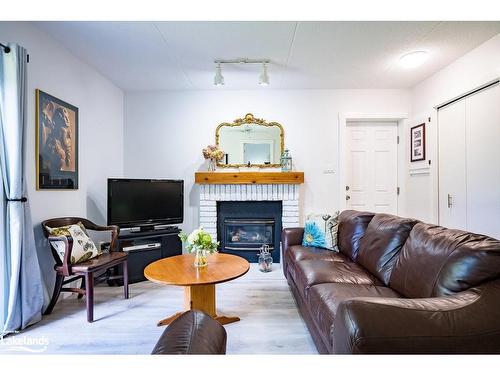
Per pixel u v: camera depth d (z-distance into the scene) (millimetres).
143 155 3998
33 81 2336
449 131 3174
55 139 2586
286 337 1948
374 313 919
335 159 3986
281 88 3920
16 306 2002
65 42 2625
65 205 2762
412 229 1796
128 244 3158
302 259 2467
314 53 2852
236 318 2188
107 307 2453
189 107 3988
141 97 3984
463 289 1178
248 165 3980
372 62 3066
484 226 2693
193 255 2598
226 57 2939
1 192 1940
